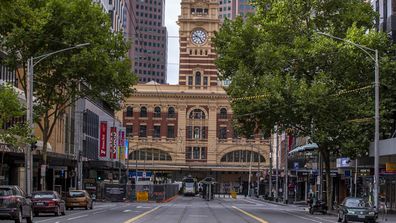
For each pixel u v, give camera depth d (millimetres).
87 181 81938
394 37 52500
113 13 101750
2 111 34250
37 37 43750
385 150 46031
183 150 137625
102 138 90438
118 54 48188
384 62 47781
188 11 140625
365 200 40094
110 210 49875
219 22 139875
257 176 128125
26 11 28172
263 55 48188
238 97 48812
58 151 71125
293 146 92438
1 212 29750
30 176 41344
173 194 110750
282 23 50188
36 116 46344
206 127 138625
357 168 54500
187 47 139625
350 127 48156
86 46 44812
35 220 35375
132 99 137875
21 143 37000
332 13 51469
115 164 87188
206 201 89875
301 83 46938
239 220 37250
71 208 50688
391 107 49844
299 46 48188
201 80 138875
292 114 48250
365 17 51250
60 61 44219
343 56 47094
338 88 49312
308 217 44688
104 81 46656
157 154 138500
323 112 47594
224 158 139000
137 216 39812
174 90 138375
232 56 51125
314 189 80625
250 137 53281
